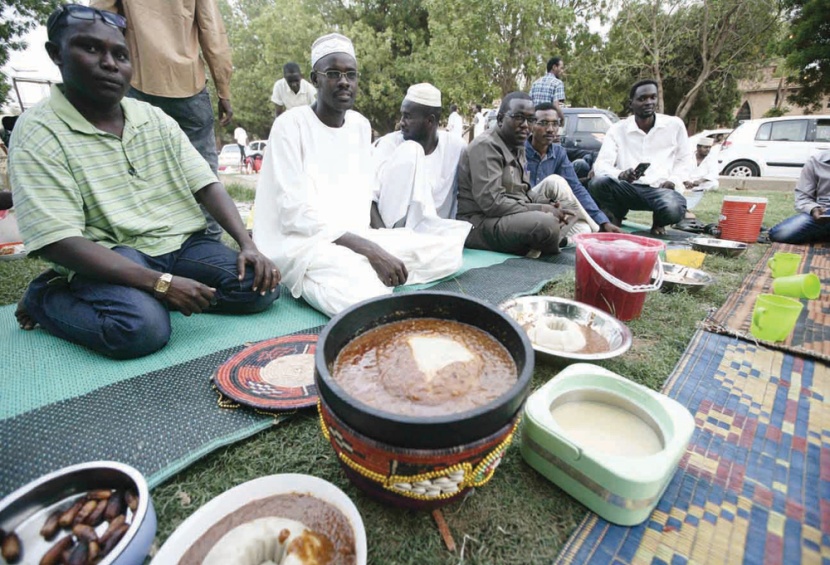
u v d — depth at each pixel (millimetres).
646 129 4301
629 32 14656
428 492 848
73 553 796
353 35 16953
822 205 3688
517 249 3459
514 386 816
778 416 1415
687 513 1056
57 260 1562
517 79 13469
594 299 2127
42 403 1358
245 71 20891
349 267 2041
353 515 850
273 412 1313
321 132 2432
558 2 13094
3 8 5508
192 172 2035
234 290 2045
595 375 1289
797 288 2314
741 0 12719
